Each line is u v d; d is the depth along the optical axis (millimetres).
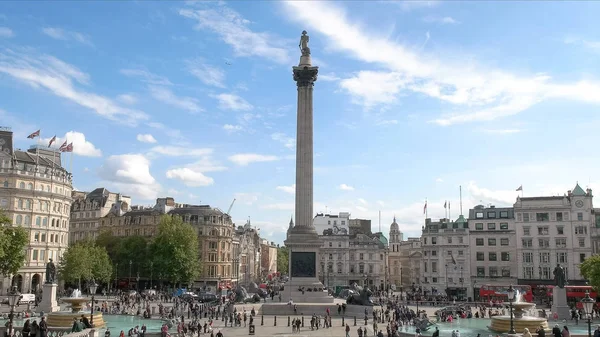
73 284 151625
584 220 143375
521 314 74125
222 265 188250
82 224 198000
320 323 82938
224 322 86688
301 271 108875
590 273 101188
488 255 156250
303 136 115812
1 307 104688
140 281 168500
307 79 117938
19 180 135625
